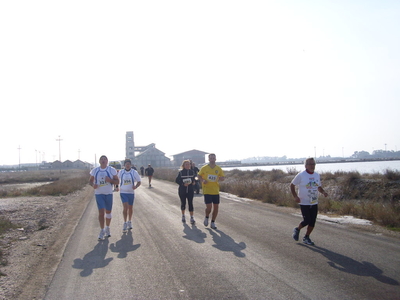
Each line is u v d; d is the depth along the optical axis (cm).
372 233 837
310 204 733
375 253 657
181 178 1048
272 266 591
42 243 875
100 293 502
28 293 518
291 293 471
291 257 642
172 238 838
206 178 955
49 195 2458
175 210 1348
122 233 932
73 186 2969
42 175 6881
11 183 5075
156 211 1330
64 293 510
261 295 468
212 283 520
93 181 882
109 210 895
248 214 1188
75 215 1371
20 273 620
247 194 1823
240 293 477
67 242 861
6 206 1753
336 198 1770
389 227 904
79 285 540
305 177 738
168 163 9931
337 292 470
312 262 608
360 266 580
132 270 601
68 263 669
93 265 645
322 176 2264
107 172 884
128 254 709
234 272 566
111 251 742
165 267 608
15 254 765
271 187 1789
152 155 9838
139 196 1984
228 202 1574
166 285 520
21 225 1161
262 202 1557
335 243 741
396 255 642
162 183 3288
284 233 856
